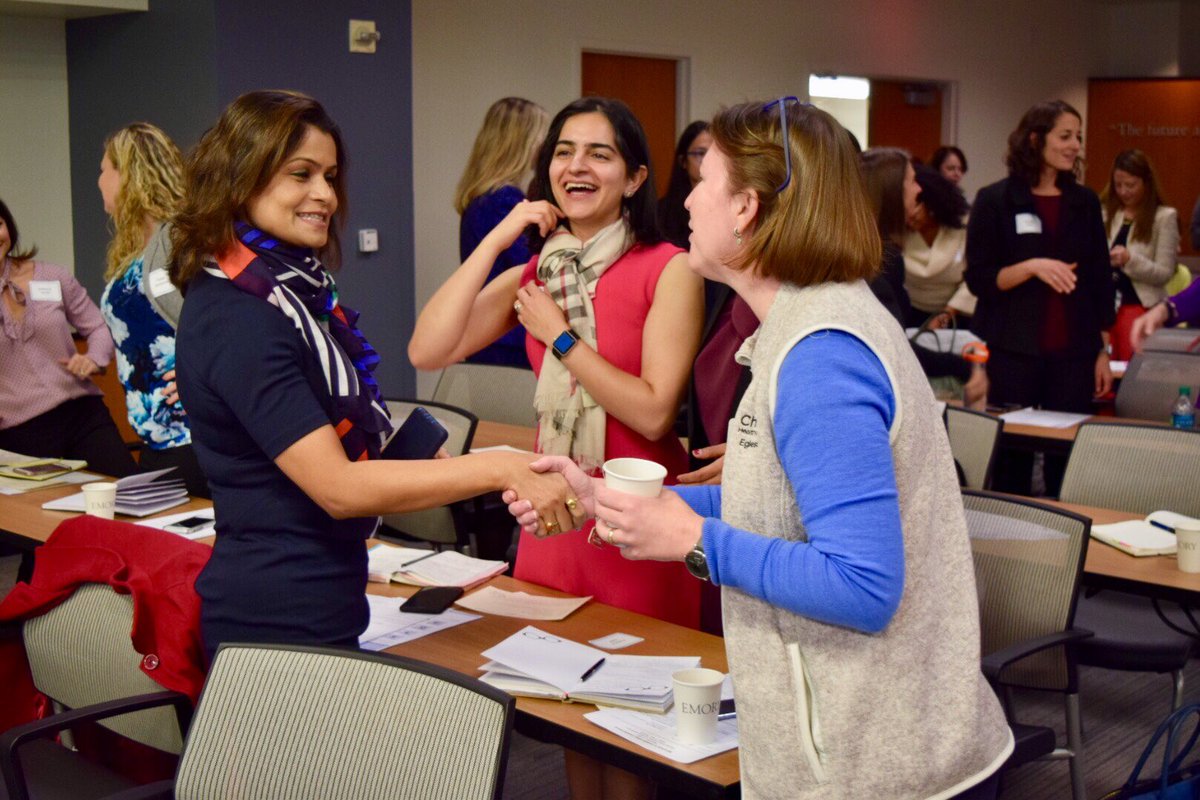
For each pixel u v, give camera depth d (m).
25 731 1.97
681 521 1.49
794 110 1.47
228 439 1.88
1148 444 3.63
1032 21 11.65
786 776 1.48
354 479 1.81
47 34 6.58
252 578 1.91
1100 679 4.14
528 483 1.84
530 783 3.27
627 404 2.44
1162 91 12.36
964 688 1.48
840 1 9.83
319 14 6.21
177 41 6.02
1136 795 2.25
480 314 2.77
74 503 3.39
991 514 2.86
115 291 3.47
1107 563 3.01
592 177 2.49
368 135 6.48
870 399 1.36
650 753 1.85
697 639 2.34
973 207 5.16
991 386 5.15
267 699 1.76
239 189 1.86
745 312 2.33
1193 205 12.46
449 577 2.68
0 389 4.62
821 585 1.35
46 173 6.66
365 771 1.69
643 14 8.48
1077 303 5.03
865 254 1.44
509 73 7.75
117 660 2.27
